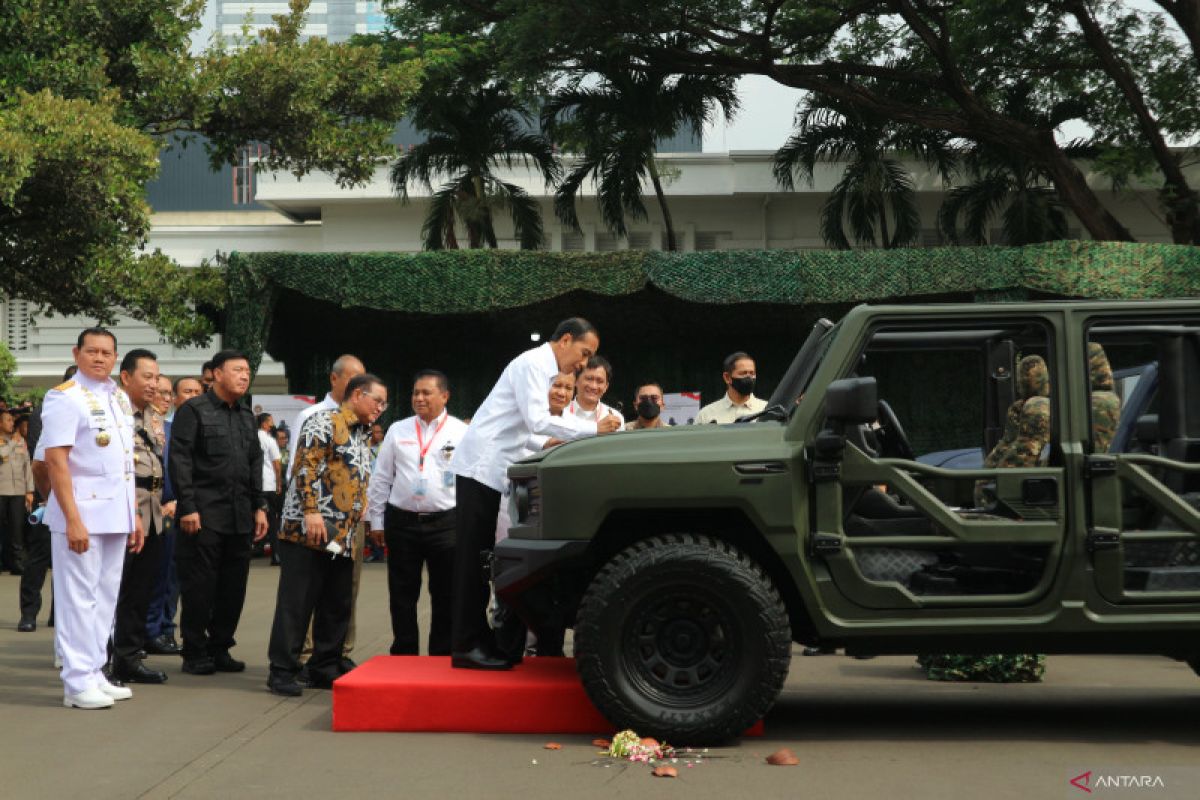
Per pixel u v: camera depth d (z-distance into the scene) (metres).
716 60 25.48
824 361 6.12
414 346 23.56
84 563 7.10
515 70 24.95
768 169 34.41
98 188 18.33
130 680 8.04
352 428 7.78
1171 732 6.26
